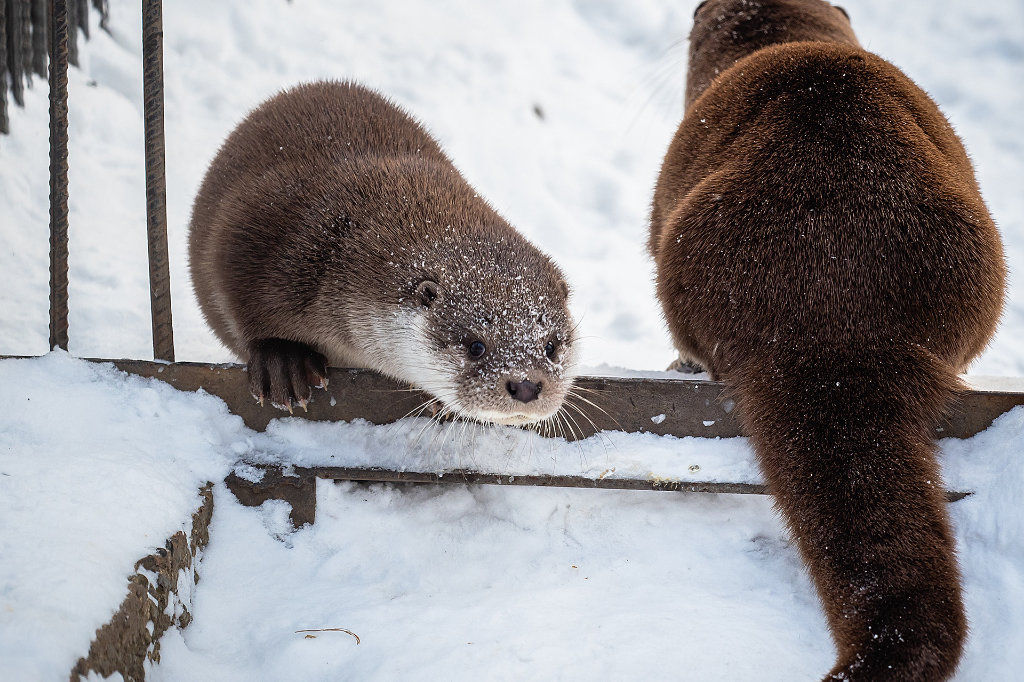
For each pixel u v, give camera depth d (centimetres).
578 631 403
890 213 474
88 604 326
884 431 423
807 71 562
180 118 948
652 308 823
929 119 546
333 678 380
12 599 317
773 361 459
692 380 487
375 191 528
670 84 1148
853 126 511
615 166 1020
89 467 411
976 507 448
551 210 941
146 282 729
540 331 480
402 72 1098
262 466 464
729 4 730
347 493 475
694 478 472
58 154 478
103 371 474
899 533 393
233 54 1058
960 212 479
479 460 475
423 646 390
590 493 487
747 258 486
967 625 378
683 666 387
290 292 507
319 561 445
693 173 582
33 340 627
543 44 1190
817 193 486
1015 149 1098
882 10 1298
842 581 389
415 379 492
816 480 416
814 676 387
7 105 795
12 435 434
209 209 582
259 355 483
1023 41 1252
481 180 966
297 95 623
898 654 359
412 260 500
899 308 461
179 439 459
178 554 392
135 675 344
